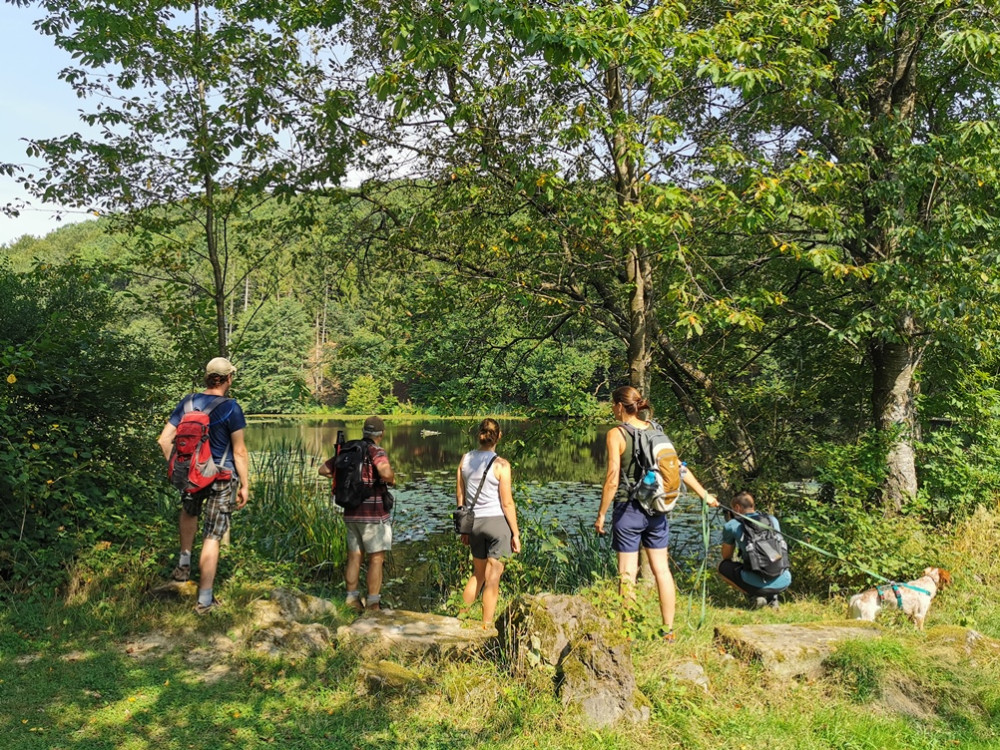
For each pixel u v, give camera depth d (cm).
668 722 381
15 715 370
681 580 795
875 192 856
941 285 815
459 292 966
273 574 675
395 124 879
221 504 530
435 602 805
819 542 761
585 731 367
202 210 856
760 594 688
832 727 388
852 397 1244
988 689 430
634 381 849
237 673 439
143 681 420
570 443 1056
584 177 834
